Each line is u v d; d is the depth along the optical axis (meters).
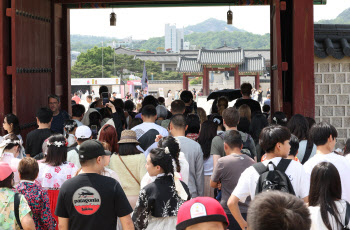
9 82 7.58
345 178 4.03
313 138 4.28
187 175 4.93
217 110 9.23
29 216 3.86
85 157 3.46
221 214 2.30
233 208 3.78
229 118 5.67
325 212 3.07
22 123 7.82
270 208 1.59
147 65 99.62
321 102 8.95
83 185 3.41
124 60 98.19
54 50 9.84
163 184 3.70
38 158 5.64
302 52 7.88
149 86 76.38
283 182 3.49
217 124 6.27
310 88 7.87
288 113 8.89
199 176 5.40
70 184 3.43
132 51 105.38
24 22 8.03
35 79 8.66
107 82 64.25
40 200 4.17
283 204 1.61
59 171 4.61
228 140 4.79
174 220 3.65
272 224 1.56
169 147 4.26
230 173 4.65
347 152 4.93
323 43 8.87
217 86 87.62
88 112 8.58
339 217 3.08
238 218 3.81
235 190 3.77
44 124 6.27
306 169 4.13
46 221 4.20
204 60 60.00
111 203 3.44
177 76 102.56
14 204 3.84
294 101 7.91
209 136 5.97
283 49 8.88
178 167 4.28
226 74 93.44
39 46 8.97
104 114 8.19
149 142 5.93
